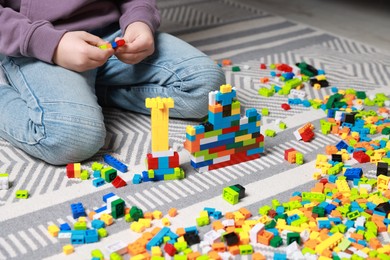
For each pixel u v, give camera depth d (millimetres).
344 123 1384
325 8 2395
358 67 1779
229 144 1201
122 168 1188
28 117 1216
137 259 916
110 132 1361
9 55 1292
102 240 984
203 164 1188
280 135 1356
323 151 1290
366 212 1049
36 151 1200
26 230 1009
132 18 1393
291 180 1175
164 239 970
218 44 1945
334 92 1591
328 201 1074
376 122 1398
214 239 961
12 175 1170
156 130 1124
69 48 1241
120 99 1467
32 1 1326
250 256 950
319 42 1992
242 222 1014
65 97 1202
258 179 1176
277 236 981
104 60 1261
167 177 1166
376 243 960
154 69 1394
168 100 1109
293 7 2396
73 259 938
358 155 1242
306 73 1688
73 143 1167
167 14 2227
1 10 1274
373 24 2217
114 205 1028
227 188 1100
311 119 1438
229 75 1697
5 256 943
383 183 1138
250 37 2020
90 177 1175
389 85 1652
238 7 2350
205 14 2248
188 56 1381
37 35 1251
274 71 1725
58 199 1097
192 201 1099
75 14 1371
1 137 1326
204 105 1367
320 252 944
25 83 1266
